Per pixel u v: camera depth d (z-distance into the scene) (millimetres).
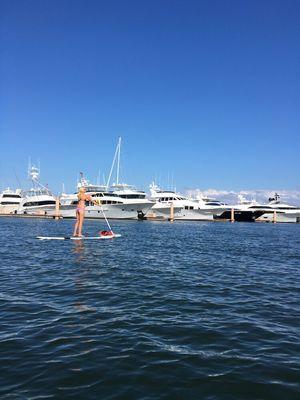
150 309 11008
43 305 11242
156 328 9250
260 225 87375
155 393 6066
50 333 8758
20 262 20078
